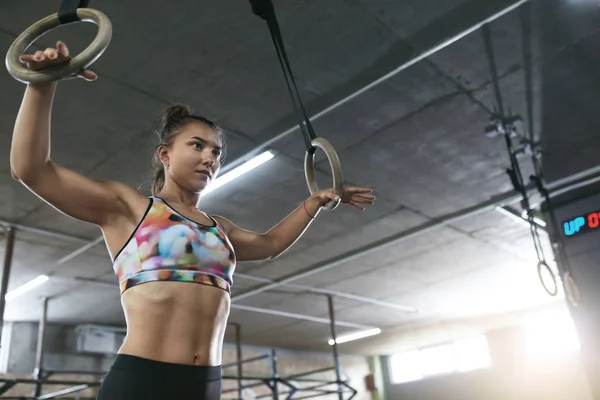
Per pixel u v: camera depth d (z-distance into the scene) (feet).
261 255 4.81
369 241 21.29
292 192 16.94
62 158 14.15
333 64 11.71
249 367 36.01
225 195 16.66
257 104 12.78
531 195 18.13
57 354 27.55
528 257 24.38
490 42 11.37
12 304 24.63
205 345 3.45
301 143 14.38
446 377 40.29
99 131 13.20
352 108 13.17
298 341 37.42
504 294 30.30
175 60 11.16
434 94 12.93
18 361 26.32
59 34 10.16
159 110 12.59
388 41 11.19
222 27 10.41
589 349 15.83
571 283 15.69
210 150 3.98
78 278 22.40
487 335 39.24
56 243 19.07
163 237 3.50
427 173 16.55
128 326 3.39
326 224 19.48
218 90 12.17
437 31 10.94
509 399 36.83
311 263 23.18
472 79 12.50
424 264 24.40
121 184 3.78
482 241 22.12
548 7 10.43
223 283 3.60
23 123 3.31
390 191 17.48
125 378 3.20
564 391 34.78
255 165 15.11
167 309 3.35
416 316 33.73
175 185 3.94
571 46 11.58
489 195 18.22
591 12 10.59
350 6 10.20
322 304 29.37
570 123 14.37
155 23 10.16
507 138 14.64
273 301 28.07
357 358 43.24
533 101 13.43
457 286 28.04
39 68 3.30
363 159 15.51
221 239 3.75
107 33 3.52
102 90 11.82
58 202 3.52
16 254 19.74
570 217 17.28
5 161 14.02
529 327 37.42
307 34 10.79
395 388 42.91
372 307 30.96
